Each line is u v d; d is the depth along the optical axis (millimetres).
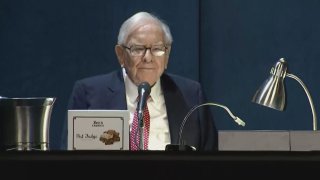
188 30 19906
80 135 10812
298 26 19938
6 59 20141
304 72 19906
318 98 19844
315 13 19922
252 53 19984
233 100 19984
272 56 19953
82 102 14297
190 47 19875
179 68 19859
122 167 7824
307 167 7762
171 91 14148
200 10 20078
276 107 12539
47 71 20125
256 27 19969
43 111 10148
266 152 7770
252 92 19953
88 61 20078
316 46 19891
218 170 7812
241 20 19984
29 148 10047
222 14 20031
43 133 10180
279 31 19953
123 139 10789
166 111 13992
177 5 19922
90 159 7805
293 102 19875
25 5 20172
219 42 20047
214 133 14367
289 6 19969
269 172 7805
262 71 19938
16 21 20172
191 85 14422
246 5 20000
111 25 20062
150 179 7840
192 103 14227
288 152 7762
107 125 10805
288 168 7785
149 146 13539
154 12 19953
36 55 20156
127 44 14211
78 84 14500
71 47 20109
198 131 14086
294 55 19906
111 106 14078
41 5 20156
